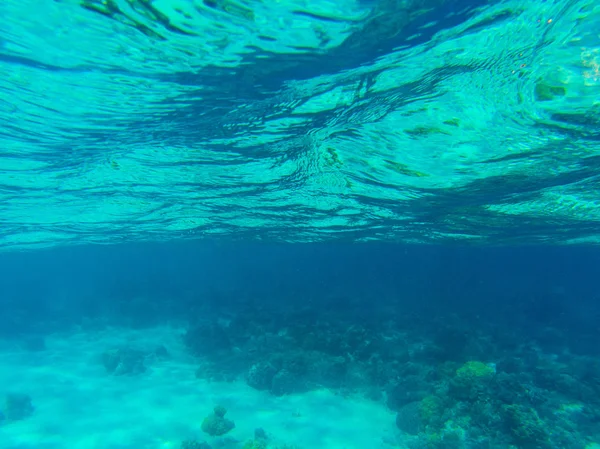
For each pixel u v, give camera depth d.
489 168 8.55
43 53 4.74
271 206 13.95
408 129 6.95
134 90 5.67
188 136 7.45
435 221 15.40
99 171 9.59
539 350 18.44
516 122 6.37
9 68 5.05
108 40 4.54
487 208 12.47
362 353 14.29
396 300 32.59
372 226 17.62
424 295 36.62
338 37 4.47
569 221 13.98
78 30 4.36
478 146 7.43
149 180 10.49
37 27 4.30
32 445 10.00
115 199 12.67
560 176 8.88
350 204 13.16
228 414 11.15
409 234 19.98
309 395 12.14
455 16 4.13
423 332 19.25
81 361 16.69
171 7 4.02
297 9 4.04
